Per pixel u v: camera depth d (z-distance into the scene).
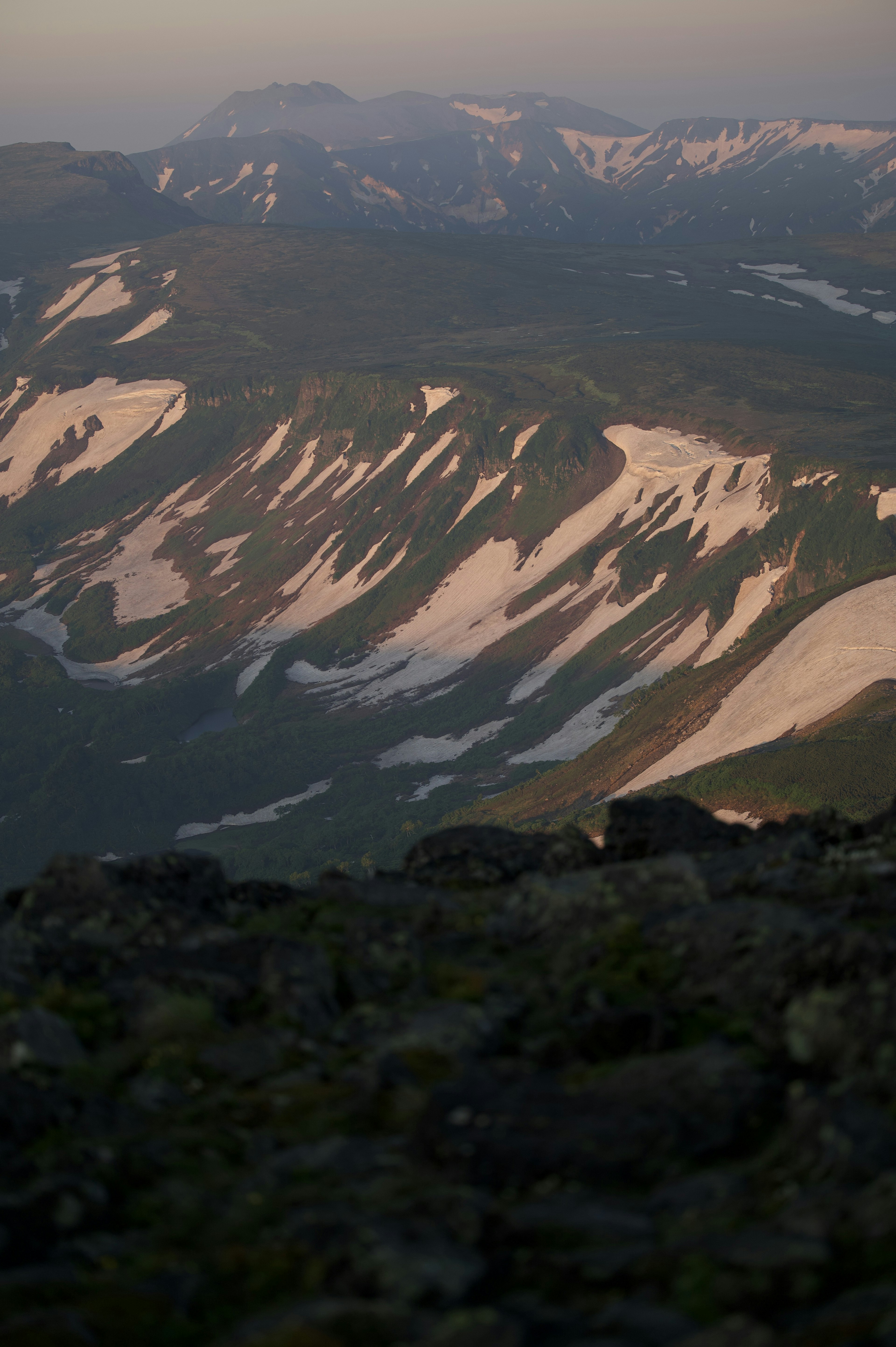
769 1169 7.53
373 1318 6.29
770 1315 6.04
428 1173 8.09
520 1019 10.89
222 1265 7.20
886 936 9.51
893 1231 6.28
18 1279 6.85
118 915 13.20
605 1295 6.50
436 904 14.84
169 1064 10.16
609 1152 7.96
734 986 10.30
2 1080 9.11
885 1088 7.90
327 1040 10.89
